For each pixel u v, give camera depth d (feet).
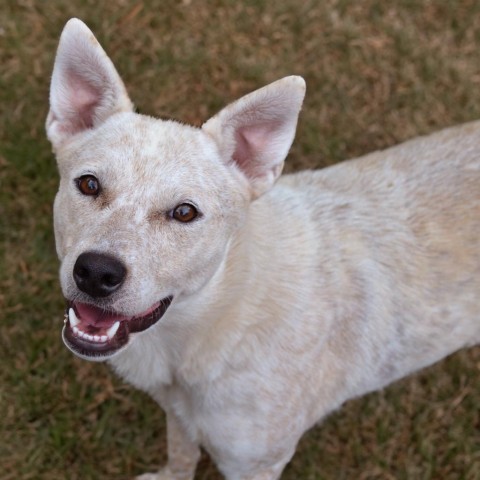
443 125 4.64
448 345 3.46
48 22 4.66
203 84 4.63
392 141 4.59
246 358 3.13
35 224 4.26
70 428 3.93
